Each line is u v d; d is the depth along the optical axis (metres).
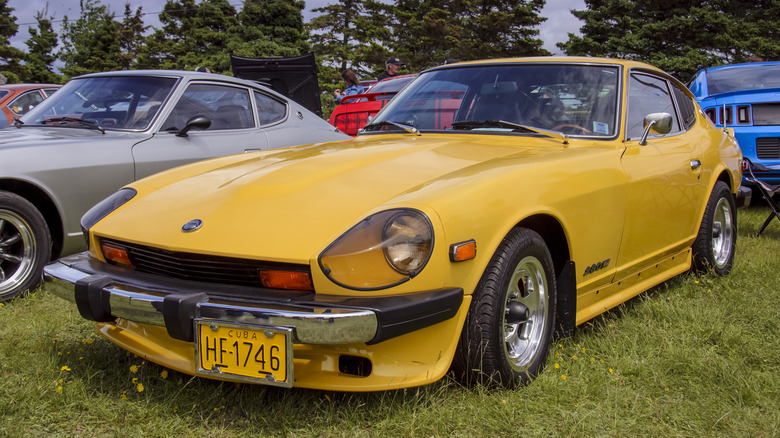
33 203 3.72
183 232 2.14
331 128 5.69
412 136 3.10
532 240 2.31
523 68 3.24
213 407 2.15
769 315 3.17
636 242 3.00
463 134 3.02
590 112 3.02
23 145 3.65
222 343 1.93
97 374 2.44
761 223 5.88
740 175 4.34
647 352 2.68
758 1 36.62
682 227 3.52
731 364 2.54
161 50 47.44
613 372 2.49
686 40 32.44
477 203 2.09
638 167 2.95
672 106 3.75
